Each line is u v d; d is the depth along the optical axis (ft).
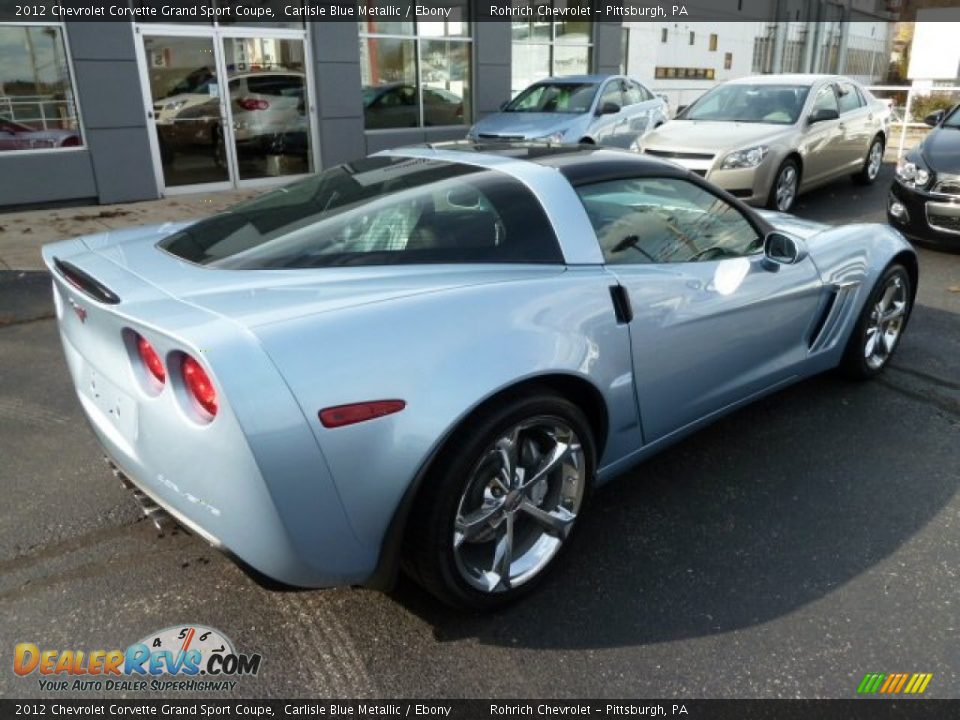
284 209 9.27
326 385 6.40
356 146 38.37
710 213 10.62
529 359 7.48
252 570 6.70
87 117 30.37
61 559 9.05
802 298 11.51
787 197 28.27
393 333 6.85
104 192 31.55
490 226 8.49
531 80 47.55
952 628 7.90
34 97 29.40
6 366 15.28
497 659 7.52
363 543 6.88
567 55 48.93
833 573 8.77
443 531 7.12
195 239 8.89
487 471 7.46
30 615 8.12
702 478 10.80
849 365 13.48
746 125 28.40
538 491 8.29
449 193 8.82
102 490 10.58
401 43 39.45
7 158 29.04
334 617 8.10
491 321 7.43
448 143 11.18
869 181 36.06
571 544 8.73
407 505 6.87
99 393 7.83
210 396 6.29
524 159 9.69
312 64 36.09
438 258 8.09
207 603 8.32
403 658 7.54
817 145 29.50
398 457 6.69
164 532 9.57
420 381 6.80
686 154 26.61
